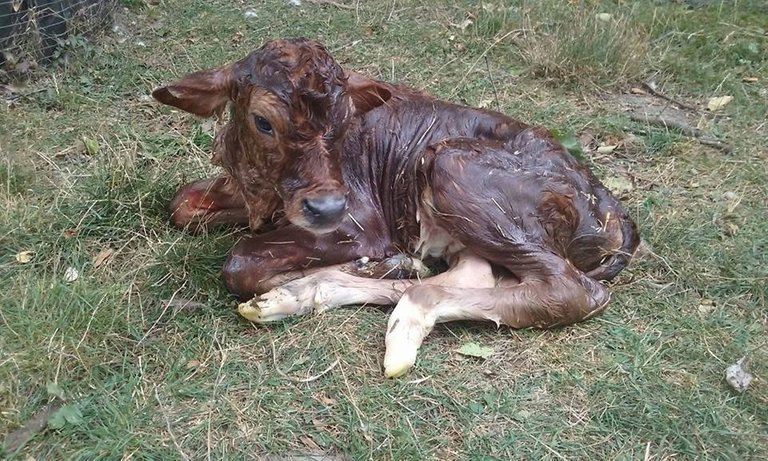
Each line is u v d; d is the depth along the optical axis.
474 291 1.49
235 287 1.53
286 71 1.34
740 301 1.62
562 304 1.49
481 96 2.21
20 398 1.34
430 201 1.54
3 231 1.64
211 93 1.43
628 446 1.35
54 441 1.30
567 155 1.60
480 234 1.51
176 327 1.50
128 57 2.26
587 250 1.58
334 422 1.36
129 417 1.33
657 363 1.48
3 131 1.93
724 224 1.81
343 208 1.37
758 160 2.03
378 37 2.45
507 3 2.66
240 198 1.66
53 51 2.20
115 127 1.98
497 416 1.38
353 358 1.45
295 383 1.41
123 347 1.45
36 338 1.42
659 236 1.74
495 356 1.47
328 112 1.35
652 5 2.71
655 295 1.62
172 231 1.70
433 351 1.48
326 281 1.53
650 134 2.09
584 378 1.45
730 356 1.50
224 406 1.37
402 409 1.38
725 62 2.44
